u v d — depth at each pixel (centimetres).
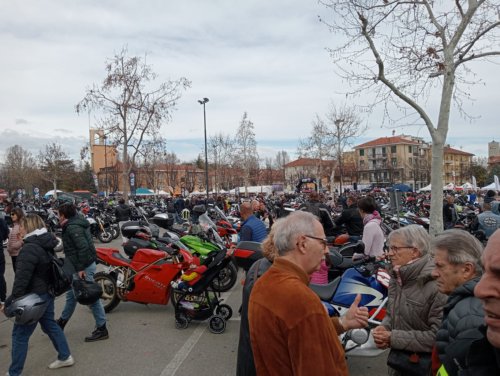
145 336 550
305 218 201
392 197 1046
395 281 296
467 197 2906
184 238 699
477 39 856
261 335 177
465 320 165
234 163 5741
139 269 636
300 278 190
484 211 911
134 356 482
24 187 7488
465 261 218
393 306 288
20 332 401
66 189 6856
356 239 748
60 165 6225
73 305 539
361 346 396
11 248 695
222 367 451
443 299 263
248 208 659
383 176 8519
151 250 645
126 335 554
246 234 638
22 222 418
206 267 558
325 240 199
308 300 173
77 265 514
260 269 264
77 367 453
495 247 122
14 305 389
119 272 649
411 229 289
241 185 7462
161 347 511
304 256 195
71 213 525
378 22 879
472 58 868
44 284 413
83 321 620
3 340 554
